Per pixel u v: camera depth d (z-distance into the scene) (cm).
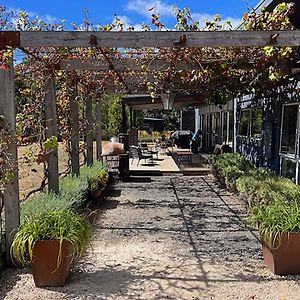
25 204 487
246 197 637
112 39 368
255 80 689
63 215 374
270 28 477
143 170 1160
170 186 939
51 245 338
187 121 2456
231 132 1326
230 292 336
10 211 390
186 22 517
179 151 1747
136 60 577
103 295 331
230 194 819
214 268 396
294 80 673
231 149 1317
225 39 372
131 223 583
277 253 372
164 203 733
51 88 550
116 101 1402
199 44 371
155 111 3228
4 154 385
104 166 912
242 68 582
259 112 945
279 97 780
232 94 829
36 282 346
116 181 1016
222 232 534
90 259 423
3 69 370
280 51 498
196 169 1201
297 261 372
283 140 766
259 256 432
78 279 366
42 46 366
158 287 348
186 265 405
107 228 555
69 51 532
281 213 388
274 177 675
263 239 389
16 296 328
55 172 554
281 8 467
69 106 713
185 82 717
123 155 1041
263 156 895
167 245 476
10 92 383
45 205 470
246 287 347
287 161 741
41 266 342
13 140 386
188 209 680
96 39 367
